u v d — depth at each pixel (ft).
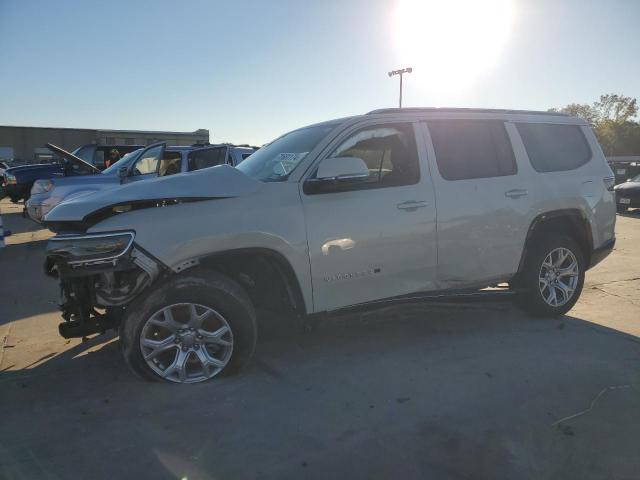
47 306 18.83
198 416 10.56
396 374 12.59
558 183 16.22
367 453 9.27
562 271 16.71
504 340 14.89
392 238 13.35
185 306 11.56
